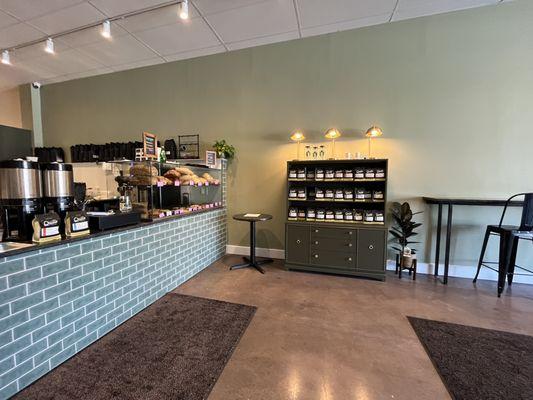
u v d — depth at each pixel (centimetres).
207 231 362
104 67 442
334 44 357
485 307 247
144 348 186
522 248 311
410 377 159
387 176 319
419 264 342
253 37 350
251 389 150
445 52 319
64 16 297
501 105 307
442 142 327
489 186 317
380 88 344
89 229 200
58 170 194
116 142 474
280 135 389
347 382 155
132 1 272
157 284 263
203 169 401
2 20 303
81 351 184
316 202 379
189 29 328
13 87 520
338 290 285
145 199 267
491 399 143
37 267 158
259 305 250
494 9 301
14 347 147
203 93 421
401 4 289
